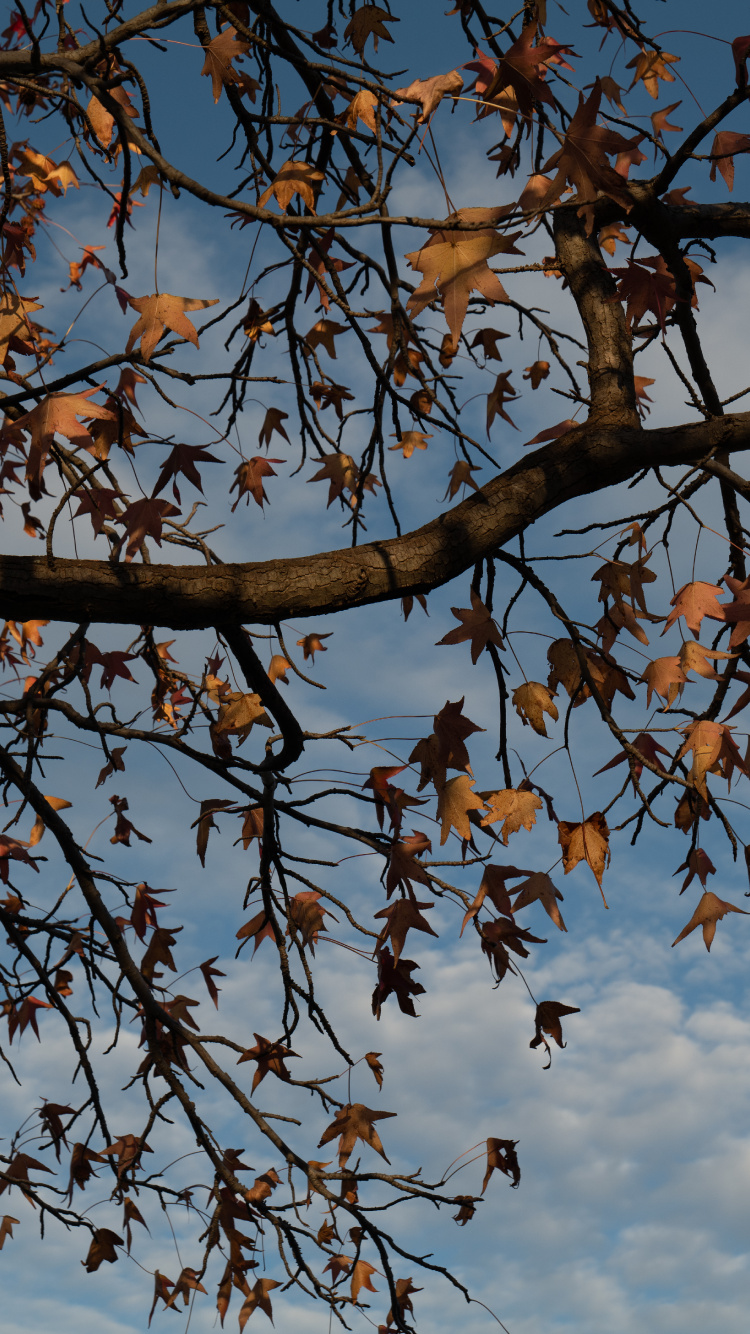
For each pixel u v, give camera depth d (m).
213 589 2.12
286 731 2.70
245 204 1.66
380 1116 2.56
